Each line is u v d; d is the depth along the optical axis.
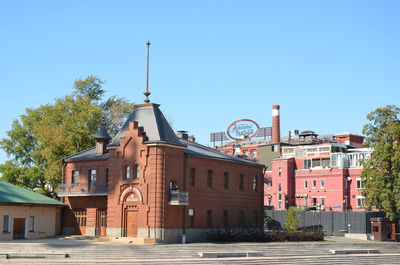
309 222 67.44
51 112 71.69
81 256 38.84
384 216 62.56
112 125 78.19
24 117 72.38
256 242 52.84
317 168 95.69
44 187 69.94
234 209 59.94
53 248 40.25
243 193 61.78
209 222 55.72
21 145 70.81
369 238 60.94
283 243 50.97
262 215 63.91
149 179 49.38
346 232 63.72
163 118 52.66
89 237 51.59
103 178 56.69
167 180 49.69
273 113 109.19
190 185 53.44
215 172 57.53
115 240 49.06
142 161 50.00
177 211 50.59
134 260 37.75
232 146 116.50
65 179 60.19
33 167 68.19
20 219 53.09
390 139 61.72
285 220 70.12
